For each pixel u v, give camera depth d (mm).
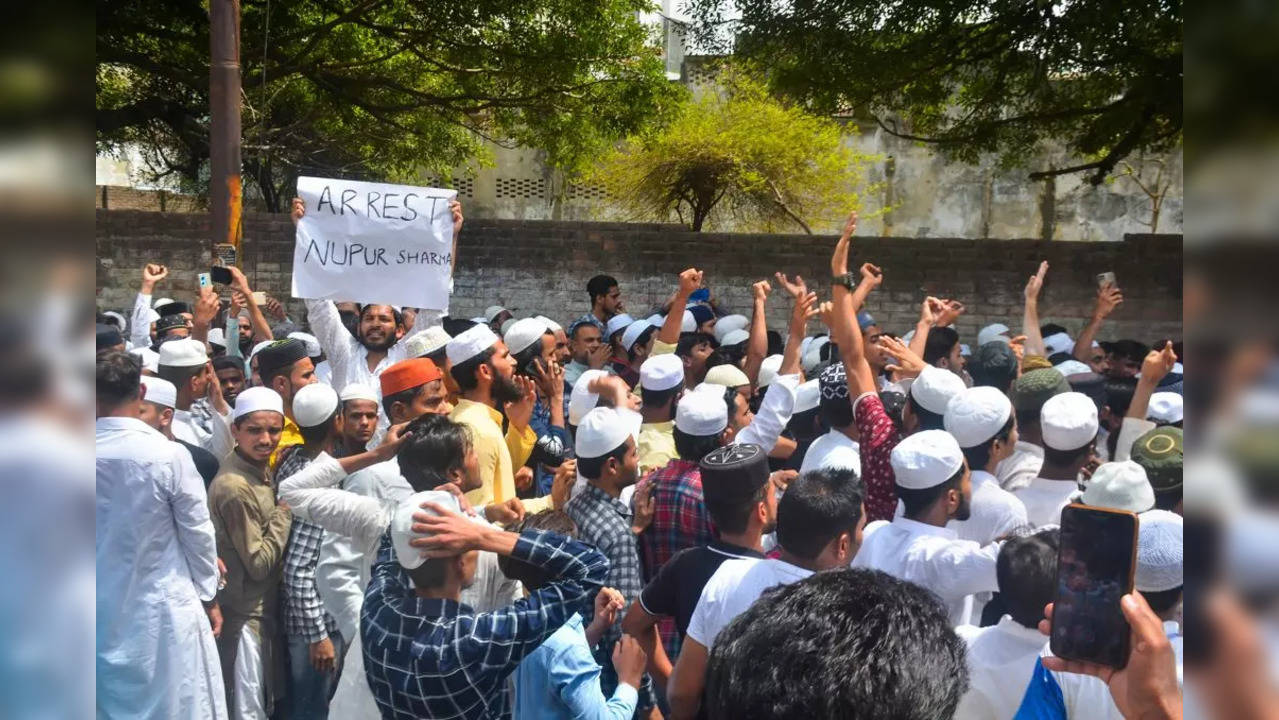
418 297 6477
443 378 5547
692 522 4023
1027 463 4797
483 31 14883
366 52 16109
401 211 6461
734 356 8188
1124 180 26188
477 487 3934
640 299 13859
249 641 4461
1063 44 11844
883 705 1336
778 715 1354
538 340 5988
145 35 14859
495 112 16297
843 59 12531
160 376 5520
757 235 13812
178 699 3695
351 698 3807
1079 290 13461
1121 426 5266
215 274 6770
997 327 10133
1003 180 26516
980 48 12969
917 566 3420
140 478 3629
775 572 3105
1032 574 2838
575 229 13852
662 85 15328
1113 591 1916
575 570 2867
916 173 26609
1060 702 2488
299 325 13656
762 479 3410
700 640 3129
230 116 8141
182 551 3803
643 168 22797
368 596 2977
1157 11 10867
